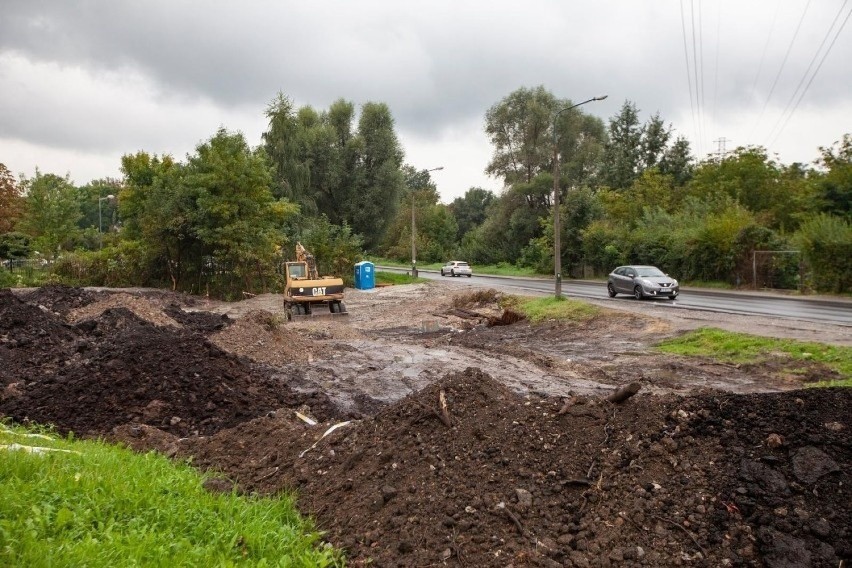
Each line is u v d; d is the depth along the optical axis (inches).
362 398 488.1
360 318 1149.1
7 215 1952.5
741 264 1541.6
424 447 228.8
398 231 3914.9
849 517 175.6
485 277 2389.3
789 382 514.9
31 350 545.6
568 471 204.8
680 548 173.0
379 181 2311.8
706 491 189.8
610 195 2373.3
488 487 202.8
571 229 2265.0
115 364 419.2
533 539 179.6
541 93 2942.9
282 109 2079.2
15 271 1806.1
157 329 613.6
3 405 380.5
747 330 713.6
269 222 1644.9
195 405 391.2
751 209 2042.3
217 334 665.6
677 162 2773.1
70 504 186.9
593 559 171.2
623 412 230.5
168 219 1534.2
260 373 527.2
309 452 257.0
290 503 217.2
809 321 801.6
